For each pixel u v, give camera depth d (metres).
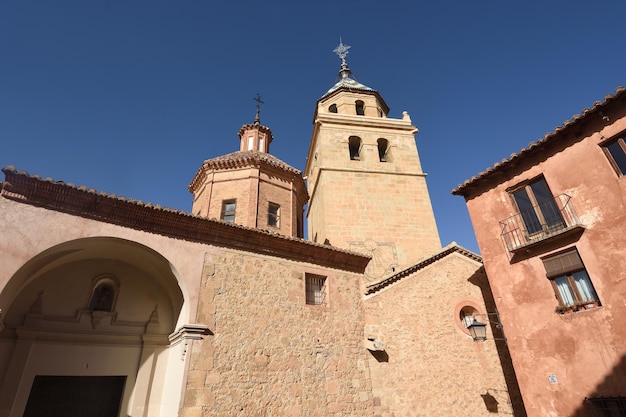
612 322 8.75
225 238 10.80
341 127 24.44
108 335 10.02
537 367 10.14
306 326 11.27
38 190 8.16
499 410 12.36
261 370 9.70
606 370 8.63
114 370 9.86
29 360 8.81
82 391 9.41
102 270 10.55
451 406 12.01
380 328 12.77
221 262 10.46
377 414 11.22
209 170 17.72
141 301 10.96
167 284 10.94
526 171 11.84
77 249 9.23
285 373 10.10
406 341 12.79
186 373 8.52
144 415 9.66
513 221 11.85
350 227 20.19
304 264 12.35
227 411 8.68
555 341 9.88
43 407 8.78
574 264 9.93
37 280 9.51
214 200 16.75
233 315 9.93
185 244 10.04
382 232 20.34
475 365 12.99
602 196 9.68
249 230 10.93
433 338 13.12
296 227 18.06
